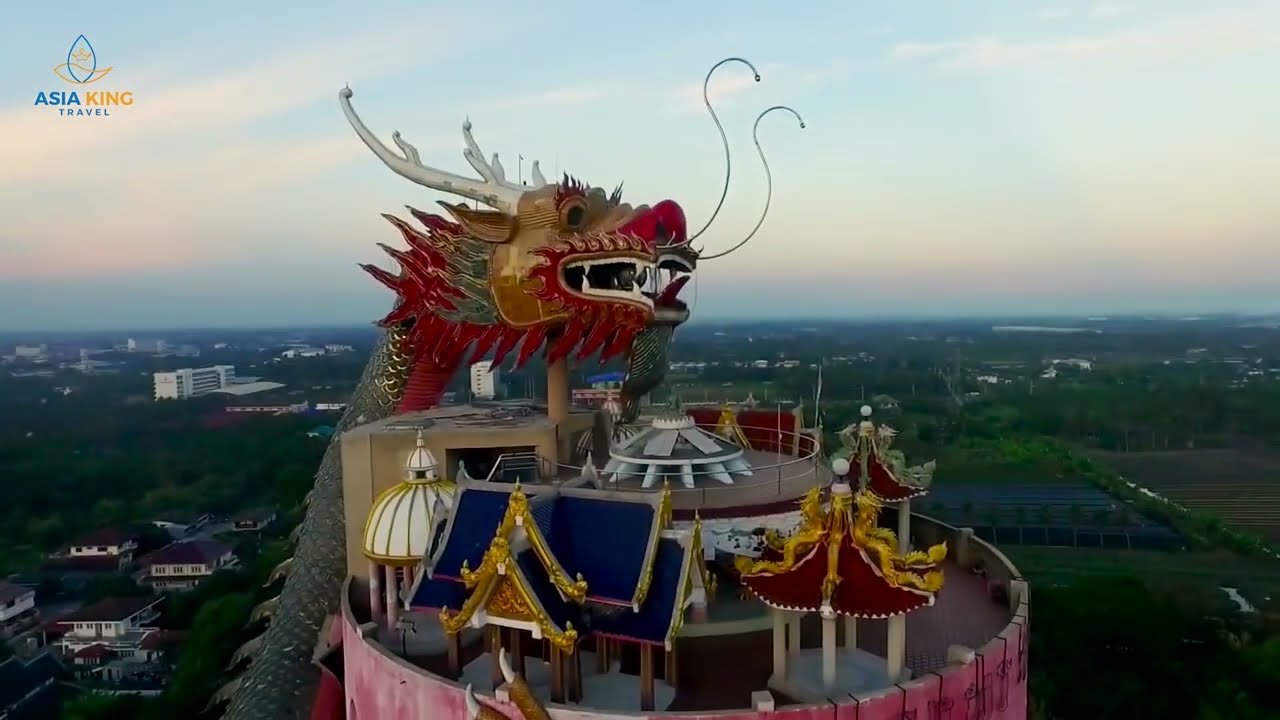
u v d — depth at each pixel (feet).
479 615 56.59
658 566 57.93
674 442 76.33
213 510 429.38
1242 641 198.59
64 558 371.76
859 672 59.62
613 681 61.52
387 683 62.75
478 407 103.50
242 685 94.02
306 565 99.96
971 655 57.62
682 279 84.64
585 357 85.20
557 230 83.82
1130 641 177.47
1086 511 388.16
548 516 60.64
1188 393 639.76
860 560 55.67
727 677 61.11
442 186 90.02
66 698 240.53
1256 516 388.78
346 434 84.12
